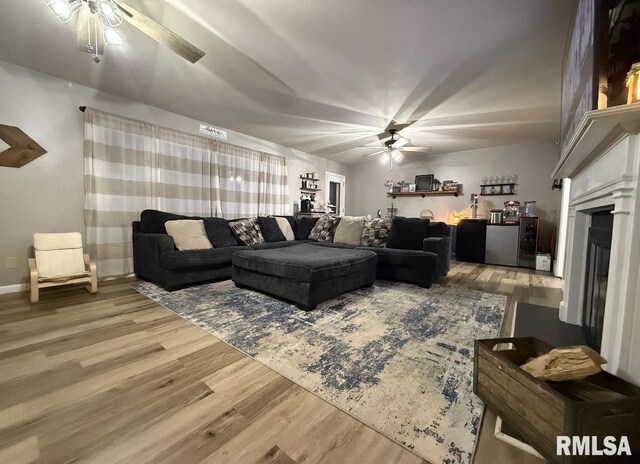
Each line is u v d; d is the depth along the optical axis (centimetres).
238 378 136
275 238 446
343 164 714
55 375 136
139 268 324
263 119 395
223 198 436
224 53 232
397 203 668
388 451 95
